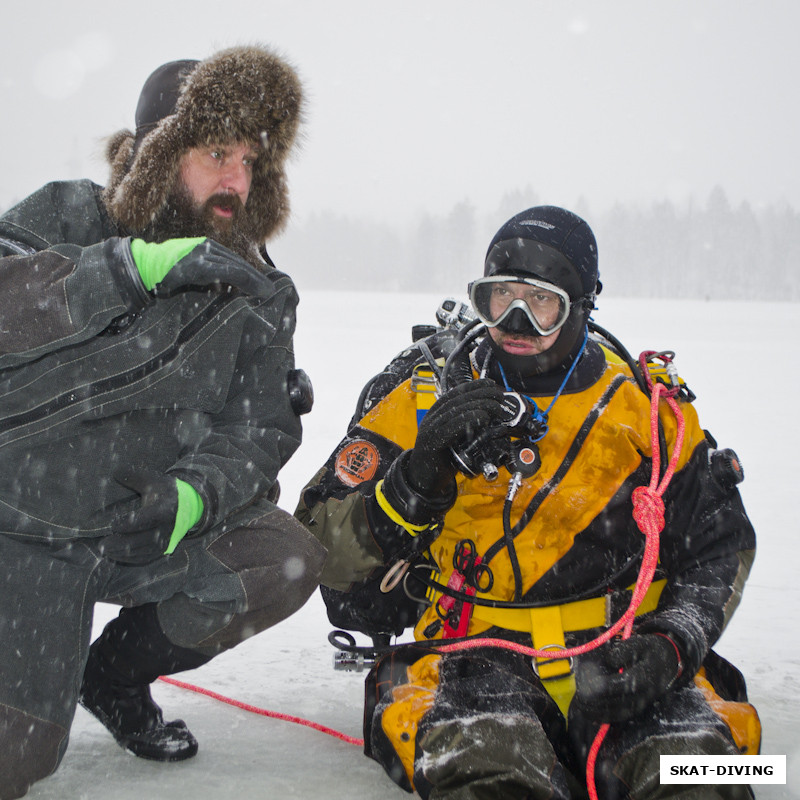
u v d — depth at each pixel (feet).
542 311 6.84
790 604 12.15
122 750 7.54
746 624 11.35
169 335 6.70
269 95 7.22
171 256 5.96
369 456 7.43
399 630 7.91
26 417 6.56
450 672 6.64
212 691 9.08
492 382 6.66
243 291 5.98
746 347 65.67
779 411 32.68
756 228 460.96
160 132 6.99
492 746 5.86
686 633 6.21
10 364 6.36
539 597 6.93
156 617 7.02
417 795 6.74
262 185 7.61
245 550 7.05
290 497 17.70
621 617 6.73
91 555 6.76
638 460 6.98
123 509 6.84
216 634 7.03
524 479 6.91
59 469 6.65
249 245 7.53
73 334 6.11
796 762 7.34
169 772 7.11
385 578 7.23
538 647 6.77
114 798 6.60
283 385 7.46
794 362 53.47
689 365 50.90
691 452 7.04
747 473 21.61
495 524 7.00
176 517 6.29
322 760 7.45
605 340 7.63
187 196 7.11
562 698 6.79
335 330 73.77
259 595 6.97
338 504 7.30
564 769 6.44
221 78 7.02
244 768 7.23
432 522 6.99
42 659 6.31
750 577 13.39
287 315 7.56
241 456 6.93
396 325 82.64
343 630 7.91
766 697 8.98
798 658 10.13
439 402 6.66
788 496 19.02
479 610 7.06
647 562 6.52
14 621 6.30
